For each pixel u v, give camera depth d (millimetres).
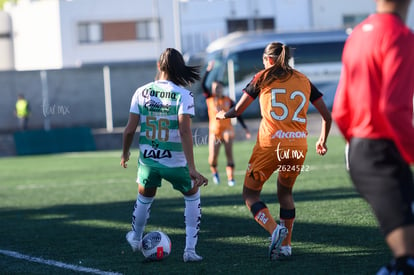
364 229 24578
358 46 11773
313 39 114062
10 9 142375
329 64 113750
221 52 111562
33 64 140125
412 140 10945
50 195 42406
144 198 20531
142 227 20984
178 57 19469
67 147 89812
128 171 57406
